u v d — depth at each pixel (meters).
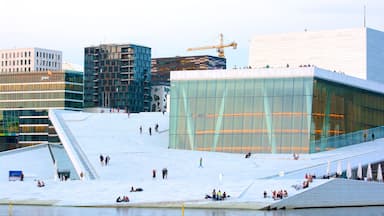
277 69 176.62
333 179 131.62
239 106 179.12
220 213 114.50
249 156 168.00
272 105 176.25
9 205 132.00
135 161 161.50
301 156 166.25
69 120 192.38
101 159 158.38
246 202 123.69
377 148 176.62
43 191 142.00
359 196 135.25
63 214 113.69
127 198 129.75
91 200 132.75
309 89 173.38
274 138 175.25
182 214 111.56
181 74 184.62
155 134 187.25
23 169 170.25
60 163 171.75
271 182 133.62
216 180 139.12
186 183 137.50
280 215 111.75
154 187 137.12
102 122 193.00
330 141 177.88
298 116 173.75
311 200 127.75
